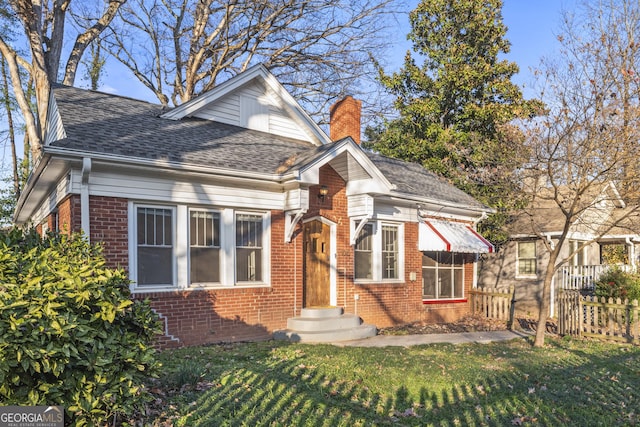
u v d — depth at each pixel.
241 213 11.67
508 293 17.11
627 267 21.97
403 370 8.47
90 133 9.71
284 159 12.76
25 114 17.62
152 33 26.86
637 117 11.79
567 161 11.62
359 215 13.70
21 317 4.26
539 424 6.11
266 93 14.96
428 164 23.36
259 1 23.66
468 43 25.44
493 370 8.79
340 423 5.80
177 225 10.52
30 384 4.51
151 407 6.03
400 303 15.65
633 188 11.77
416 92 26.75
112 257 9.45
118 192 9.59
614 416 6.55
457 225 17.95
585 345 12.27
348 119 17.42
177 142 11.16
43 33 21.17
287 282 12.39
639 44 12.62
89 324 4.89
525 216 21.92
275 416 5.89
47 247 6.25
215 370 7.86
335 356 9.43
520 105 22.88
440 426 5.92
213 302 10.89
